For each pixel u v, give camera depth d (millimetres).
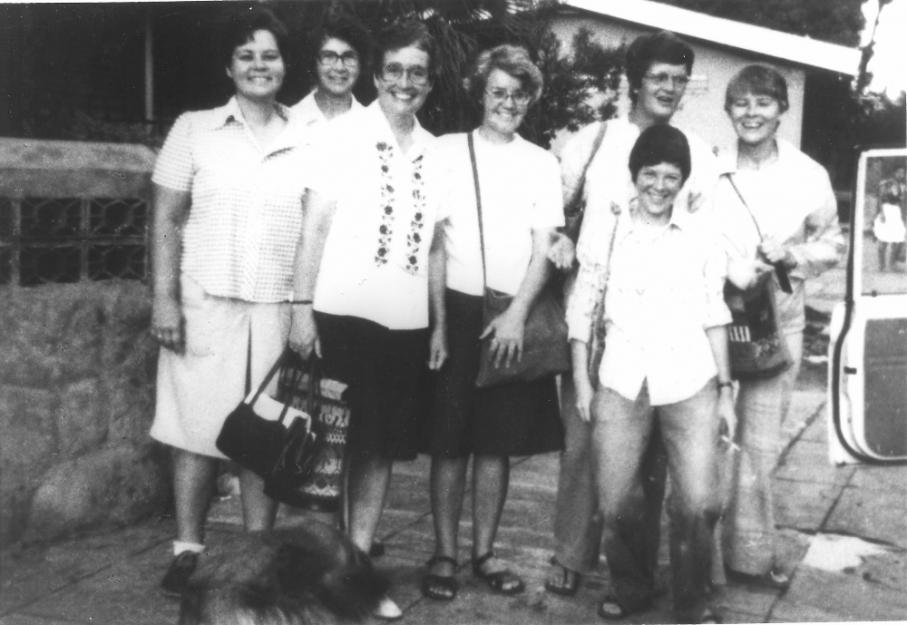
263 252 3611
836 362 4305
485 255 3623
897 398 4312
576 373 3596
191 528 3758
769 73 3799
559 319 3682
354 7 4320
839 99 5375
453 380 3631
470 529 4461
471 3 4480
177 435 3684
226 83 4688
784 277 3844
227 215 3572
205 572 2012
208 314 3607
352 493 3633
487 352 3605
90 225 4141
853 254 4238
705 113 6555
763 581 3945
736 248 3811
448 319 3668
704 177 3699
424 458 5449
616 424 3469
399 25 3592
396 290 3529
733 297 3730
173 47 4723
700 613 3516
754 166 3863
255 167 3594
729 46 6516
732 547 3953
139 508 4340
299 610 1961
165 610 3574
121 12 4574
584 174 3701
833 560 4188
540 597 3785
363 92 4168
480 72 3660
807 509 4707
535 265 3637
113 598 3646
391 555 4129
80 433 4125
